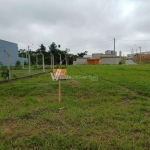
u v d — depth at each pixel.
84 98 6.10
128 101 5.72
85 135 3.14
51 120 3.81
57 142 2.87
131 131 3.32
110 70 20.20
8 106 5.02
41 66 28.89
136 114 4.28
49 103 5.31
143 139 2.98
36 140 2.94
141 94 6.81
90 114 4.24
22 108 4.79
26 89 7.60
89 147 2.73
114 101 5.61
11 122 3.80
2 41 27.16
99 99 5.81
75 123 3.67
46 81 10.36
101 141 2.92
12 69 22.94
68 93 6.84
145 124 3.64
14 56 31.28
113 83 9.60
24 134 3.20
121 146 2.72
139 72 16.94
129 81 10.08
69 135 3.13
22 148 2.76
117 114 4.26
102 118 3.95
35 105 5.09
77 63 58.06
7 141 2.95
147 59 62.28
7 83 9.73
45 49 49.84
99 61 55.06
